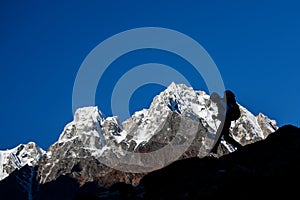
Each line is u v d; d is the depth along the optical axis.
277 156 33.66
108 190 34.94
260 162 33.78
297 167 29.36
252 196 28.09
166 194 31.86
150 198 31.84
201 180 32.28
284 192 27.80
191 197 29.75
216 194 28.95
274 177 29.02
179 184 33.16
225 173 31.06
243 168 30.55
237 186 29.00
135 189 34.84
